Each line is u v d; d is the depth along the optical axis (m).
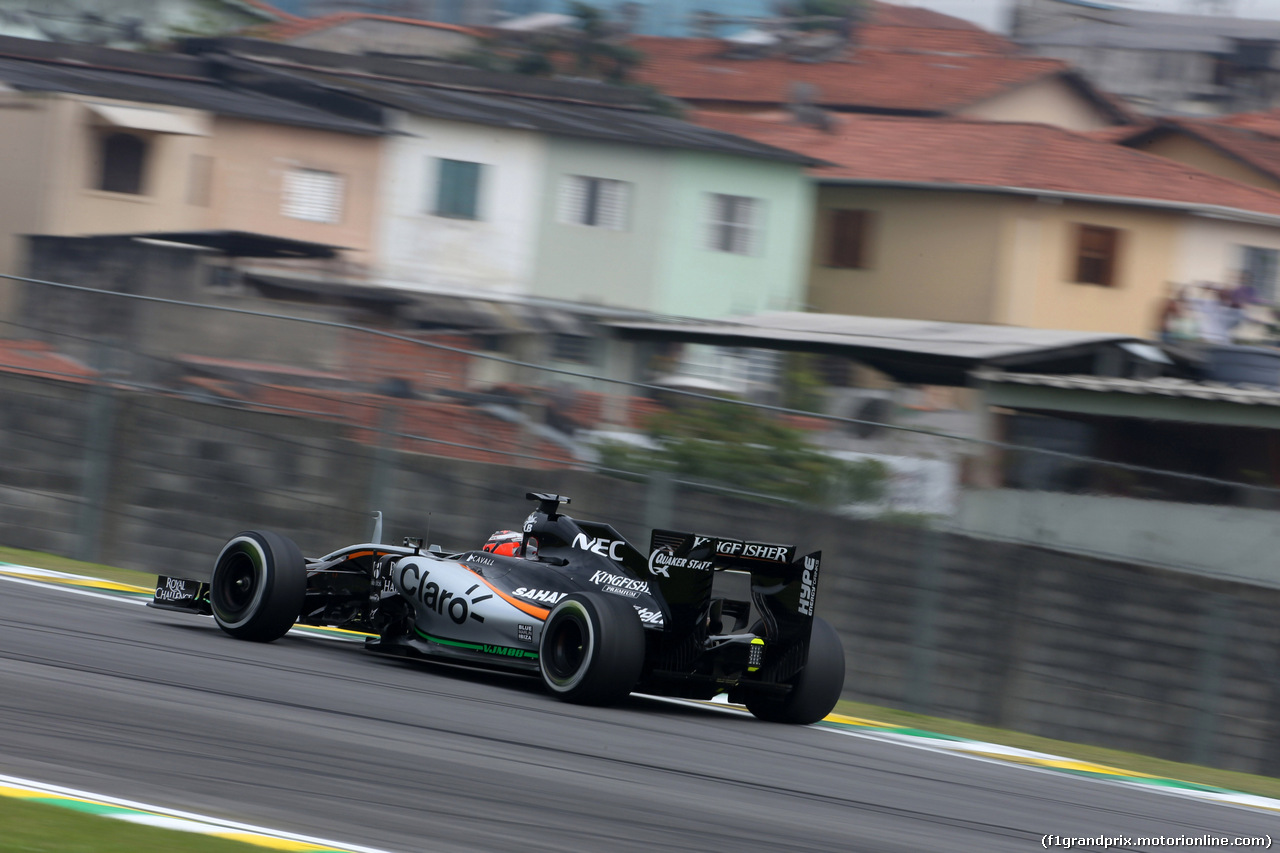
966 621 46.84
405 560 33.78
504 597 31.69
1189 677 47.34
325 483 50.22
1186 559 50.31
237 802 18.38
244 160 110.75
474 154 119.00
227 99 114.38
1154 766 36.50
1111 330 123.31
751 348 100.44
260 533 33.22
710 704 34.62
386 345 52.91
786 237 129.38
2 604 33.81
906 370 92.62
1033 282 121.75
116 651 28.81
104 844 15.73
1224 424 80.38
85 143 104.81
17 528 51.44
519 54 160.62
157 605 34.88
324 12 187.62
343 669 30.69
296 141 112.38
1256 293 119.88
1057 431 86.94
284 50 126.94
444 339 111.31
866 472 49.12
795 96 150.38
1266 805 31.06
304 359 53.56
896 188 127.06
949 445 49.56
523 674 32.41
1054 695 46.97
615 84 156.50
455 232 118.50
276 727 23.17
